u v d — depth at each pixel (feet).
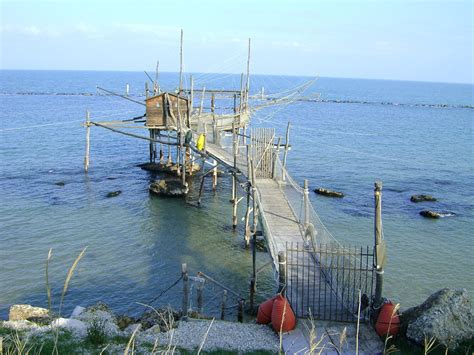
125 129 264.52
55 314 65.57
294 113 385.50
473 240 98.78
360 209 119.34
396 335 45.24
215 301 71.67
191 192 131.03
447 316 44.55
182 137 126.11
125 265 82.94
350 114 390.21
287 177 93.25
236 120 136.77
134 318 61.72
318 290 53.57
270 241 62.49
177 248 91.20
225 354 43.52
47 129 251.39
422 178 156.66
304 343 45.29
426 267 84.38
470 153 209.46
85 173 150.92
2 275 77.61
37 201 118.83
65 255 86.33
